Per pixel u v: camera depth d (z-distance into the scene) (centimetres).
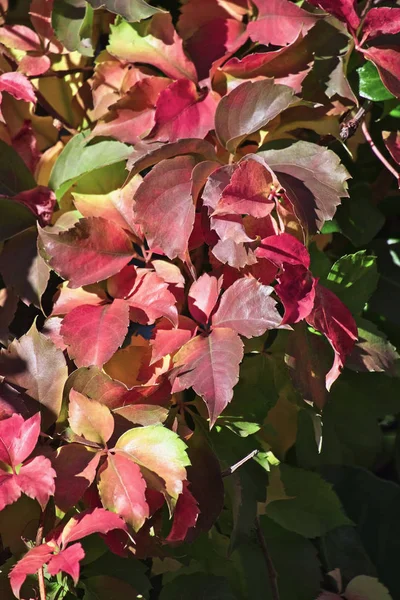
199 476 120
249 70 128
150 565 126
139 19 125
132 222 126
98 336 120
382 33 125
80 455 117
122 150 127
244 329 118
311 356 122
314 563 127
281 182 119
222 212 117
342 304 120
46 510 119
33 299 125
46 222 128
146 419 119
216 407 115
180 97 127
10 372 120
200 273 127
